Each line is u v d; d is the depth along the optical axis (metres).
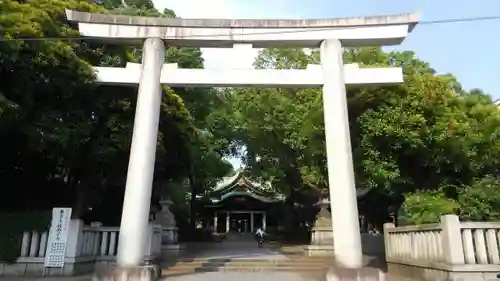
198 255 17.95
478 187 12.46
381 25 11.92
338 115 11.27
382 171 12.66
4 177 14.86
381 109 12.91
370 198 20.67
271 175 30.83
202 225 45.91
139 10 22.11
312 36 11.96
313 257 16.75
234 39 11.94
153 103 11.44
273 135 24.89
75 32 11.86
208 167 31.27
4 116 9.76
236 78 11.82
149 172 10.94
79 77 11.30
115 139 13.83
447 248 9.52
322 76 11.83
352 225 10.46
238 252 20.17
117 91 13.84
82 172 15.84
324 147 15.05
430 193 12.87
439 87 13.73
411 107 12.85
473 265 9.24
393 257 12.89
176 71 11.83
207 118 28.98
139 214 10.52
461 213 11.70
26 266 11.73
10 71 10.12
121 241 10.37
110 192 18.19
